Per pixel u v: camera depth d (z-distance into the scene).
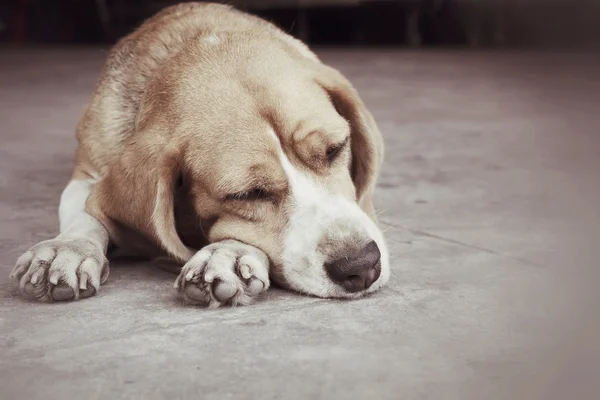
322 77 0.89
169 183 0.83
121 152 0.90
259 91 0.84
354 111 0.89
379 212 1.04
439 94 2.33
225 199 0.82
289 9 4.83
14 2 5.28
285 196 0.82
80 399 0.62
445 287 0.80
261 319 0.74
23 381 0.64
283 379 0.64
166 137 0.84
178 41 0.96
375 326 0.72
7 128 1.77
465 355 0.67
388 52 4.04
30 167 1.32
